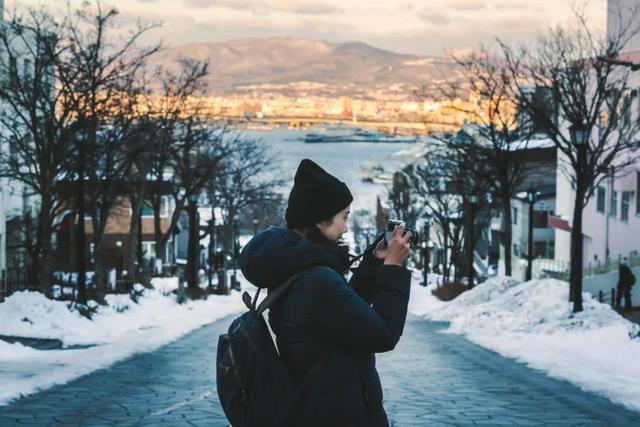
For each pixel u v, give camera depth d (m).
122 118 34.44
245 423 3.67
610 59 32.38
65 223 52.31
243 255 3.83
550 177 64.62
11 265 47.91
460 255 63.41
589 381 13.23
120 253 64.69
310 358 3.67
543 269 50.16
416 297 50.50
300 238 3.80
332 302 3.62
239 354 3.67
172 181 53.16
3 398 10.77
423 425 9.41
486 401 11.19
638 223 39.84
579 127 23.62
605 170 32.56
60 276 42.94
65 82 30.81
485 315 26.11
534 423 9.60
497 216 72.44
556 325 22.53
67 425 9.13
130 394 11.45
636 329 19.77
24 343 20.00
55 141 33.44
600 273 40.59
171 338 22.08
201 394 11.41
